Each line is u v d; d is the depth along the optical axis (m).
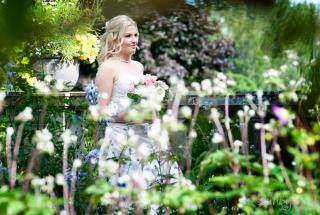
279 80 2.03
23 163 3.82
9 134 2.34
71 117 4.25
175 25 12.16
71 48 5.24
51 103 4.10
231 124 4.87
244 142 2.27
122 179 1.85
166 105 4.14
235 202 2.84
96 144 3.93
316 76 2.01
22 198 1.55
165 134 2.10
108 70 4.44
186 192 1.70
